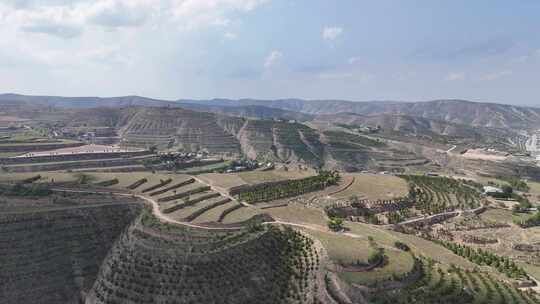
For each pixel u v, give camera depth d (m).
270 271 121.44
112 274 122.31
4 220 135.88
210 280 114.38
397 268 118.06
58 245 135.38
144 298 112.00
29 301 120.12
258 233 135.00
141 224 139.00
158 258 121.00
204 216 148.38
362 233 148.75
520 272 135.00
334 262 119.12
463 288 111.88
